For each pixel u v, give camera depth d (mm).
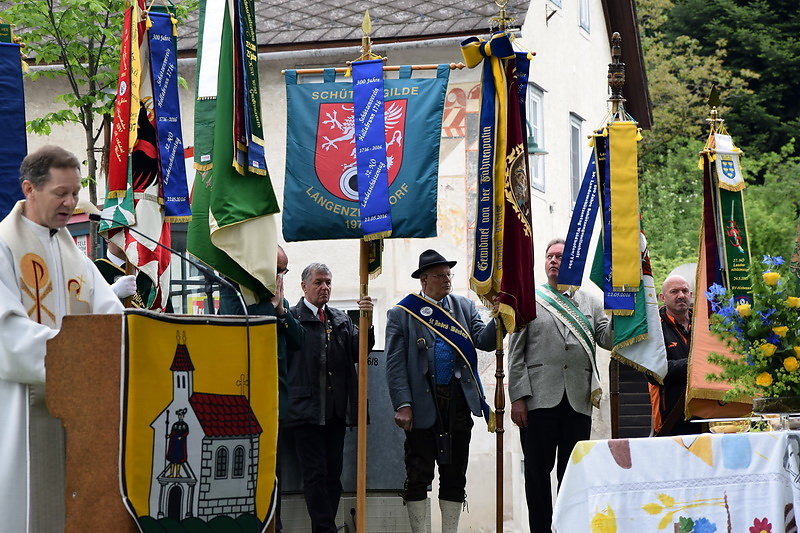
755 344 7766
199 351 6105
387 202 10133
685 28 46688
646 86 27953
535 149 14289
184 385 6016
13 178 9055
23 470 6180
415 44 18344
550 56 22250
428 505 11883
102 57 14734
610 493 6500
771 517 6543
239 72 9312
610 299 10984
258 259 9398
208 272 6645
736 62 45594
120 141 9883
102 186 18547
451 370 10961
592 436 22344
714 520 6516
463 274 17891
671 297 11531
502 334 10648
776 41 45156
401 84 10328
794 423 7172
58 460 6125
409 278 18125
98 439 5812
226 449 6199
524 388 10688
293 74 10500
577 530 6504
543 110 21547
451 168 18016
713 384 10617
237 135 9258
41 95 19344
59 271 6887
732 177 11188
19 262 6719
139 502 5758
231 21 9484
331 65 18906
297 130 10375
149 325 5867
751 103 43281
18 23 14383
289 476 11812
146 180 9859
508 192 10352
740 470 6555
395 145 10219
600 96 26484
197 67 9836
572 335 10797
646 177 40656
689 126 42375
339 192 10273
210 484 6102
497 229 10258
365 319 10211
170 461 5918
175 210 9984
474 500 16609
